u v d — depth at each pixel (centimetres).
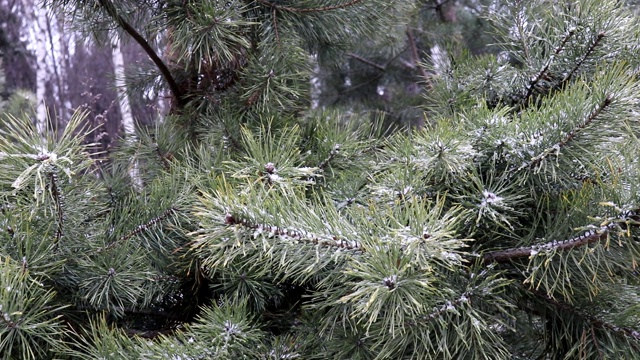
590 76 265
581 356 246
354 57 640
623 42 262
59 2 284
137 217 261
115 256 254
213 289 275
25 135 227
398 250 218
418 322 233
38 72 956
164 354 242
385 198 242
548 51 269
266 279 263
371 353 248
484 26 568
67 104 940
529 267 237
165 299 279
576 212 234
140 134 294
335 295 244
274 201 227
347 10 289
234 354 247
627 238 226
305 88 302
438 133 236
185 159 283
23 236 242
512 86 274
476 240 243
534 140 234
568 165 237
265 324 262
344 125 299
